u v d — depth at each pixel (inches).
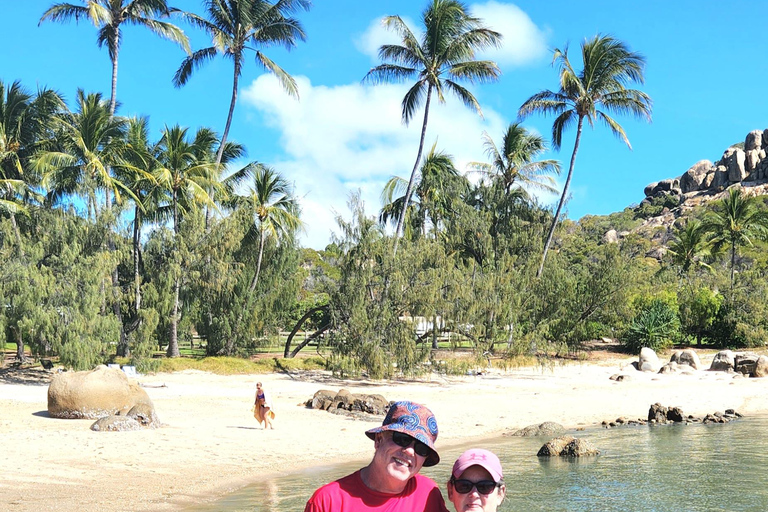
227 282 1405.0
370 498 122.2
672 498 445.4
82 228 1200.8
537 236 1820.9
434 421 125.1
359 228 1314.0
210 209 1469.0
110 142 1363.2
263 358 1513.3
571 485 490.6
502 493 134.3
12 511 410.0
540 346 1427.2
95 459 572.4
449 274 1332.4
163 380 1224.2
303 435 730.2
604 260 1699.1
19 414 803.4
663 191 7047.2
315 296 2038.6
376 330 1283.2
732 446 668.7
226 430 739.4
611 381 1382.9
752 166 6003.9
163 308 1310.3
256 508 422.0
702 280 2167.8
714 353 1856.5
